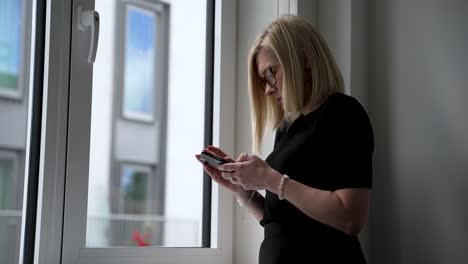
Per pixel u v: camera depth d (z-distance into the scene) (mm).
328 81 1318
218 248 1743
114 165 9648
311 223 1223
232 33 1864
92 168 1599
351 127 1203
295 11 1767
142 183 9797
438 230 1604
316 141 1239
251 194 1451
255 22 1852
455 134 1597
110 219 7281
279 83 1339
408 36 1731
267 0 1835
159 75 9273
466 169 1563
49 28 1347
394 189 1710
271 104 1430
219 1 1851
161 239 6984
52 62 1346
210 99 1844
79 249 1368
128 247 1481
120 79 9359
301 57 1314
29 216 1319
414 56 1711
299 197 1164
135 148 9727
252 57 1403
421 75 1689
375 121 1777
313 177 1232
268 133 1777
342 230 1146
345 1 1779
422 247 1630
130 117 9609
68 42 1382
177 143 9672
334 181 1192
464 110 1584
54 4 1357
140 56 9109
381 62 1786
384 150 1747
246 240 1772
